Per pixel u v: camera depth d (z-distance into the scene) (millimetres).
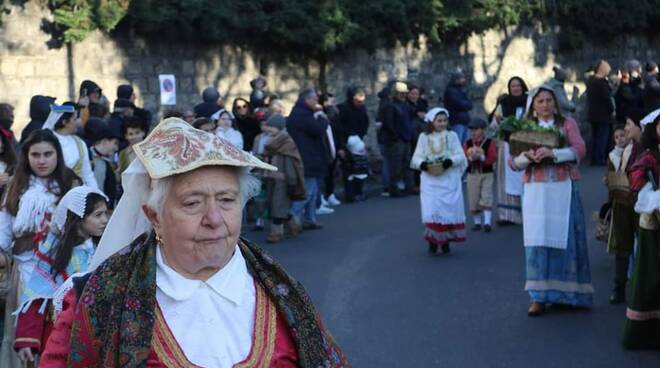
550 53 24328
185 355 2582
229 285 2682
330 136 14359
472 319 7988
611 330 7461
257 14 16594
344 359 2840
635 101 19047
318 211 14422
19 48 13719
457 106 16844
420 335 7582
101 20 14148
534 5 23172
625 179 7879
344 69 18938
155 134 2715
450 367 6766
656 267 6805
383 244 11570
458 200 10664
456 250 10992
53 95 14125
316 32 17266
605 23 25203
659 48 27844
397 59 20141
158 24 14961
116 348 2553
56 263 4633
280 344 2699
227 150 2652
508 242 11359
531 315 7922
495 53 22812
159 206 2635
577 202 7805
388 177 16422
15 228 5152
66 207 4691
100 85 14766
